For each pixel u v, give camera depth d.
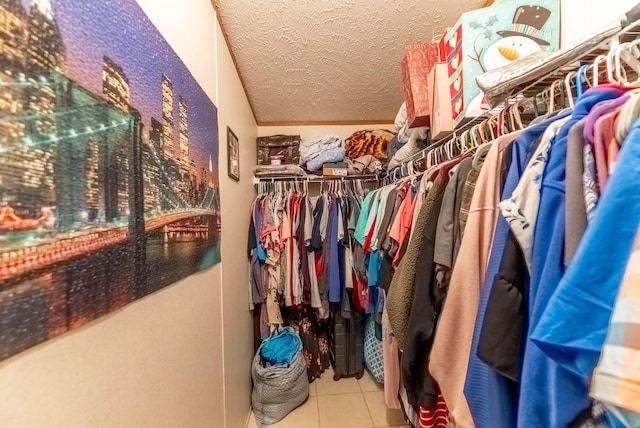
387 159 2.38
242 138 1.92
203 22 1.13
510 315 0.53
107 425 0.52
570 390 0.41
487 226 0.68
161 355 0.73
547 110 0.84
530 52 0.99
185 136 0.88
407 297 0.91
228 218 1.48
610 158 0.43
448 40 1.17
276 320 2.17
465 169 0.83
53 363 0.41
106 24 0.52
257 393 1.84
